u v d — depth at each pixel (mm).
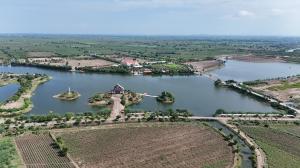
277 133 159250
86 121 169000
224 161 126062
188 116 183125
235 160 126812
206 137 151125
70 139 145875
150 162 124562
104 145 139875
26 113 189500
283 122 176875
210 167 121062
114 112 188750
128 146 139250
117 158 127562
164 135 152875
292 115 190000
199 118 179875
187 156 130375
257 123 173500
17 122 166000
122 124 167625
